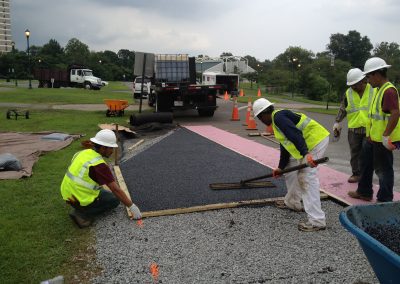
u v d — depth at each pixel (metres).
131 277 3.34
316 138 4.34
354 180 6.11
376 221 3.09
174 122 13.50
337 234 4.22
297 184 4.71
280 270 3.48
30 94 25.27
